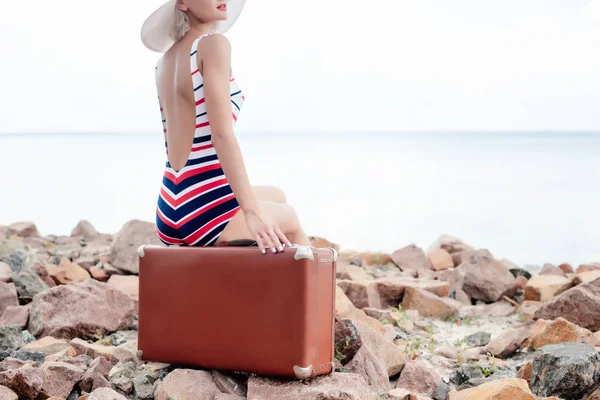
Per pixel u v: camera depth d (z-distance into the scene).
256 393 2.01
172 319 2.24
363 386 2.05
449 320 3.53
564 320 2.73
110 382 2.25
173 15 2.38
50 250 5.06
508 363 2.72
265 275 2.07
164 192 2.37
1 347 2.67
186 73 2.26
